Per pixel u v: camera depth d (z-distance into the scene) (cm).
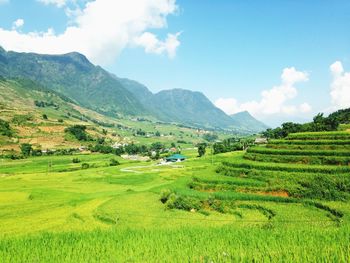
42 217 6034
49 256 2427
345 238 2350
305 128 15388
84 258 2308
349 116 17200
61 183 11331
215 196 6141
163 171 13088
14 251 2614
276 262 1803
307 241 2297
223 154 17238
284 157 7638
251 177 7119
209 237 2817
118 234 3173
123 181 11306
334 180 5931
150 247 2470
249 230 3114
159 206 6244
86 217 5756
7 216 6191
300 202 5712
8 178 12812
